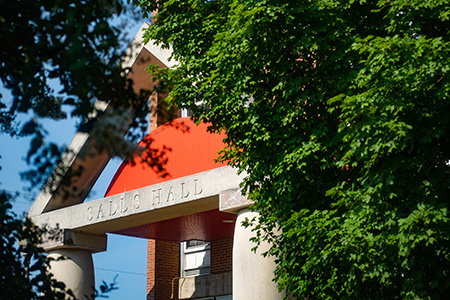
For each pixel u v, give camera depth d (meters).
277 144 11.42
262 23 10.87
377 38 9.58
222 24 13.01
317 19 11.16
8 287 5.07
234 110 12.18
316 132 11.11
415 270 9.74
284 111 11.68
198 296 21.75
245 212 15.00
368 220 10.05
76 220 19.16
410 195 9.79
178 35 13.42
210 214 18.48
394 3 10.05
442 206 9.17
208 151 17.56
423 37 9.17
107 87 5.50
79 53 5.18
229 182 15.75
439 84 9.36
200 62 12.84
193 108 13.02
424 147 9.76
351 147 9.96
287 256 12.02
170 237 21.42
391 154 10.12
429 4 9.66
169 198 17.08
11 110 5.22
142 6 13.91
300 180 11.48
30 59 5.15
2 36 5.08
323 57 11.38
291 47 11.20
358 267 9.98
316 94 11.27
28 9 5.07
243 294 14.27
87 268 19.39
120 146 5.59
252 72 11.75
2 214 5.11
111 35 5.37
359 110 9.70
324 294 11.29
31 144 5.07
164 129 18.55
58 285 5.33
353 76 10.75
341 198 10.41
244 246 14.60
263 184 12.13
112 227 19.23
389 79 9.38
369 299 10.63
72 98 5.29
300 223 11.01
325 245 10.94
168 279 22.61
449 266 9.68
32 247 5.29
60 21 5.16
